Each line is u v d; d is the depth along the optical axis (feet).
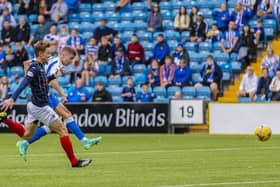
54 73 100.37
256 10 207.82
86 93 193.06
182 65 195.11
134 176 80.59
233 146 134.41
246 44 199.31
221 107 182.70
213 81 193.16
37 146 138.00
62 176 81.30
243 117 180.96
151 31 216.13
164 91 195.31
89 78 203.82
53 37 213.66
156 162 99.55
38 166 94.48
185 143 144.77
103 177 79.87
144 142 149.18
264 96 185.06
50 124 91.20
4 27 224.12
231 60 201.26
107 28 213.87
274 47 203.41
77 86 192.85
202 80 194.39
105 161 101.96
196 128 188.14
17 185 72.84
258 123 179.83
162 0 223.92
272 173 82.89
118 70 204.03
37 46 90.94
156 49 202.59
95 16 228.22
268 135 144.56
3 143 149.69
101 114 187.42
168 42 211.61
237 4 205.05
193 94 193.98
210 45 205.98
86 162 91.71
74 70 204.23
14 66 215.72
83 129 188.24
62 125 91.40
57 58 100.83
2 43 223.10
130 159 105.40
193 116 184.55
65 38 211.20
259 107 179.63
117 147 134.00
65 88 204.44
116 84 203.31
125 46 217.56
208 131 185.06
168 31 214.28
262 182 73.46
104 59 207.10
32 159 106.73
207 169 88.38
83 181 76.07
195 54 204.95
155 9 216.33
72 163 91.71
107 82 203.82
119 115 186.29
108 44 207.41
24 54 214.69
